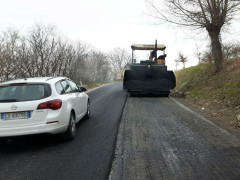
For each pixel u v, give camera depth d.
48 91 4.45
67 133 4.68
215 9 10.38
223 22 10.58
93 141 4.64
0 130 4.08
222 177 2.97
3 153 4.17
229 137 4.68
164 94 12.30
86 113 6.71
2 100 4.22
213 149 4.00
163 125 5.77
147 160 3.57
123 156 3.75
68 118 4.64
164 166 3.34
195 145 4.23
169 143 4.36
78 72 20.92
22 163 3.64
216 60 12.28
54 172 3.24
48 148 4.34
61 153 4.02
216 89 10.32
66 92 5.21
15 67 9.93
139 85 12.01
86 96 6.87
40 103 4.21
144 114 7.25
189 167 3.29
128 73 12.02
